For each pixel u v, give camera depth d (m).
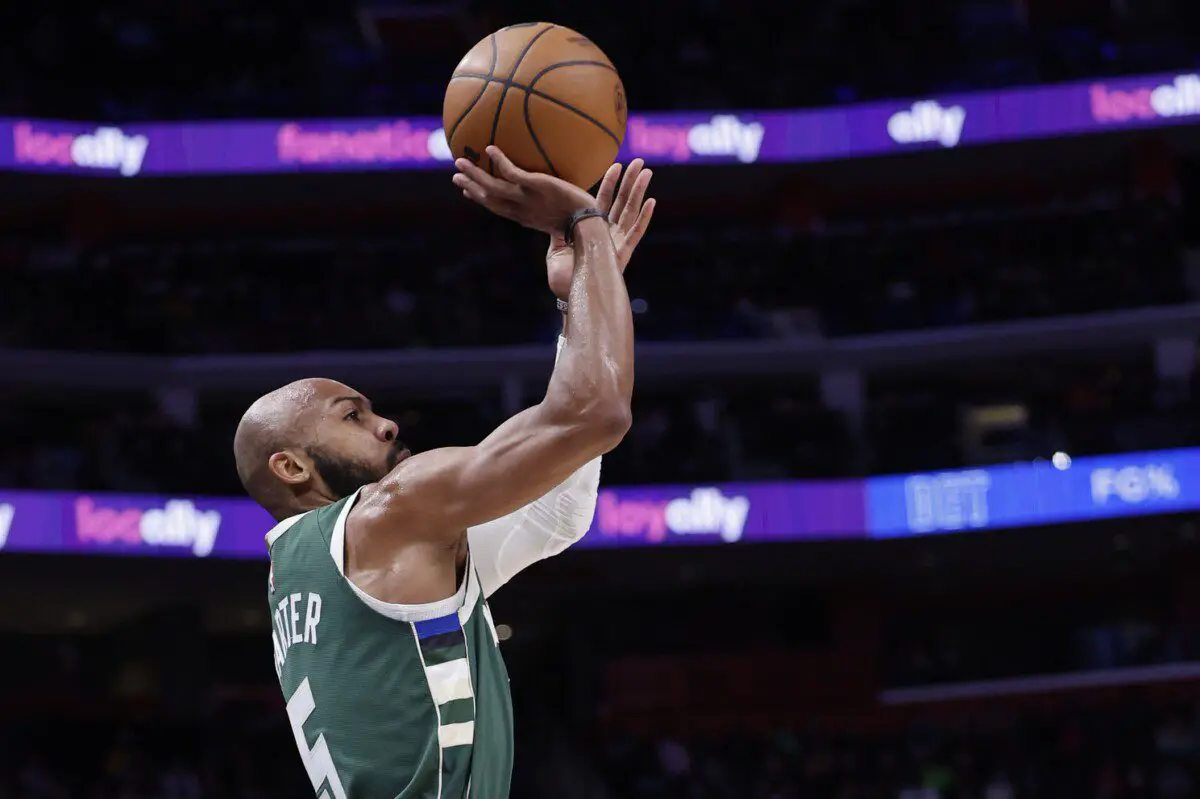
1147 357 25.02
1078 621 25.58
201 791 22.58
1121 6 26.73
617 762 22.97
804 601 25.56
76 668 26.03
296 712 2.89
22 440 25.23
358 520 2.88
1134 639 24.14
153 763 23.50
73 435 25.53
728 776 22.70
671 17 28.39
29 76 26.73
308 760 2.87
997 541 23.09
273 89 27.59
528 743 25.89
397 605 2.79
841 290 25.89
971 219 28.16
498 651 2.98
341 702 2.80
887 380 25.97
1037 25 27.25
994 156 26.61
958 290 25.64
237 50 28.00
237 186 26.84
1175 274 24.59
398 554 2.84
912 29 27.69
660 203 27.89
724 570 24.39
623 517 22.73
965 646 25.77
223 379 24.58
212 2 28.17
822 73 27.55
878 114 26.52
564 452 2.73
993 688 23.97
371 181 26.92
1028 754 22.80
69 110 26.70
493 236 28.02
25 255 27.92
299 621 2.89
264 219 27.84
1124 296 24.45
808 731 23.28
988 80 26.84
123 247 28.03
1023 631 25.73
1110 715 23.08
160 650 24.45
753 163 26.66
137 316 25.17
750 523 22.83
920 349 24.69
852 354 24.81
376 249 27.23
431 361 24.67
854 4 28.41
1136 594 25.50
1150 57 26.06
